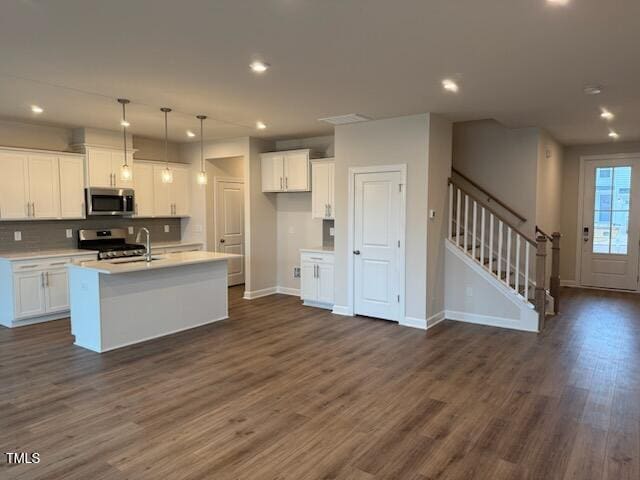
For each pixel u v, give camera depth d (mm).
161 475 2451
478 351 4559
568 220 8109
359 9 2520
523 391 3584
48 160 5836
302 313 6141
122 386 3664
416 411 3238
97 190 6293
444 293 5816
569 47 3094
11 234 5828
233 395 3504
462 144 6672
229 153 7168
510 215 6363
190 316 5379
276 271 7566
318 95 4387
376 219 5680
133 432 2918
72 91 4258
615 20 2652
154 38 2953
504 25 2734
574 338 5008
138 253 6617
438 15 2598
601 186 7820
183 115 5316
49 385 3678
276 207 7488
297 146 7148
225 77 3809
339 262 6059
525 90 4188
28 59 3361
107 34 2889
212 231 7688
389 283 5648
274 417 3139
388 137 5488
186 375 3908
